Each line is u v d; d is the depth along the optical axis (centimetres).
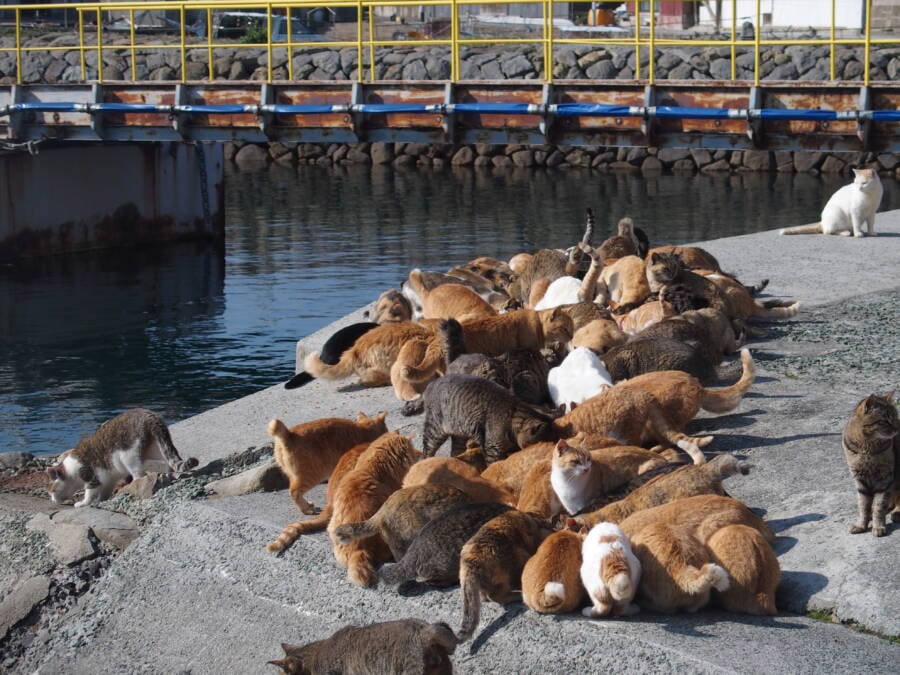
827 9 3928
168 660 658
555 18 5072
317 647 564
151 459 884
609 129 1942
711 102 1873
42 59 4406
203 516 729
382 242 2916
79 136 2434
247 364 1816
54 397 1652
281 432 725
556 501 650
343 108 2105
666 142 1922
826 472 682
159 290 2438
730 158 4134
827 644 513
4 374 1792
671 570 542
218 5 2283
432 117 2069
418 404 892
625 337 926
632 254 1289
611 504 623
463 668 552
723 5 4272
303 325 2073
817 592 555
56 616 729
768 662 498
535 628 547
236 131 2269
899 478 597
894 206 3219
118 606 704
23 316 2227
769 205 3331
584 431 733
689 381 755
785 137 1838
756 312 1088
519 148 4403
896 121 1755
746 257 1434
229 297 2338
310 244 2930
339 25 5025
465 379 749
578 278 1233
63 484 890
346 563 637
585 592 559
